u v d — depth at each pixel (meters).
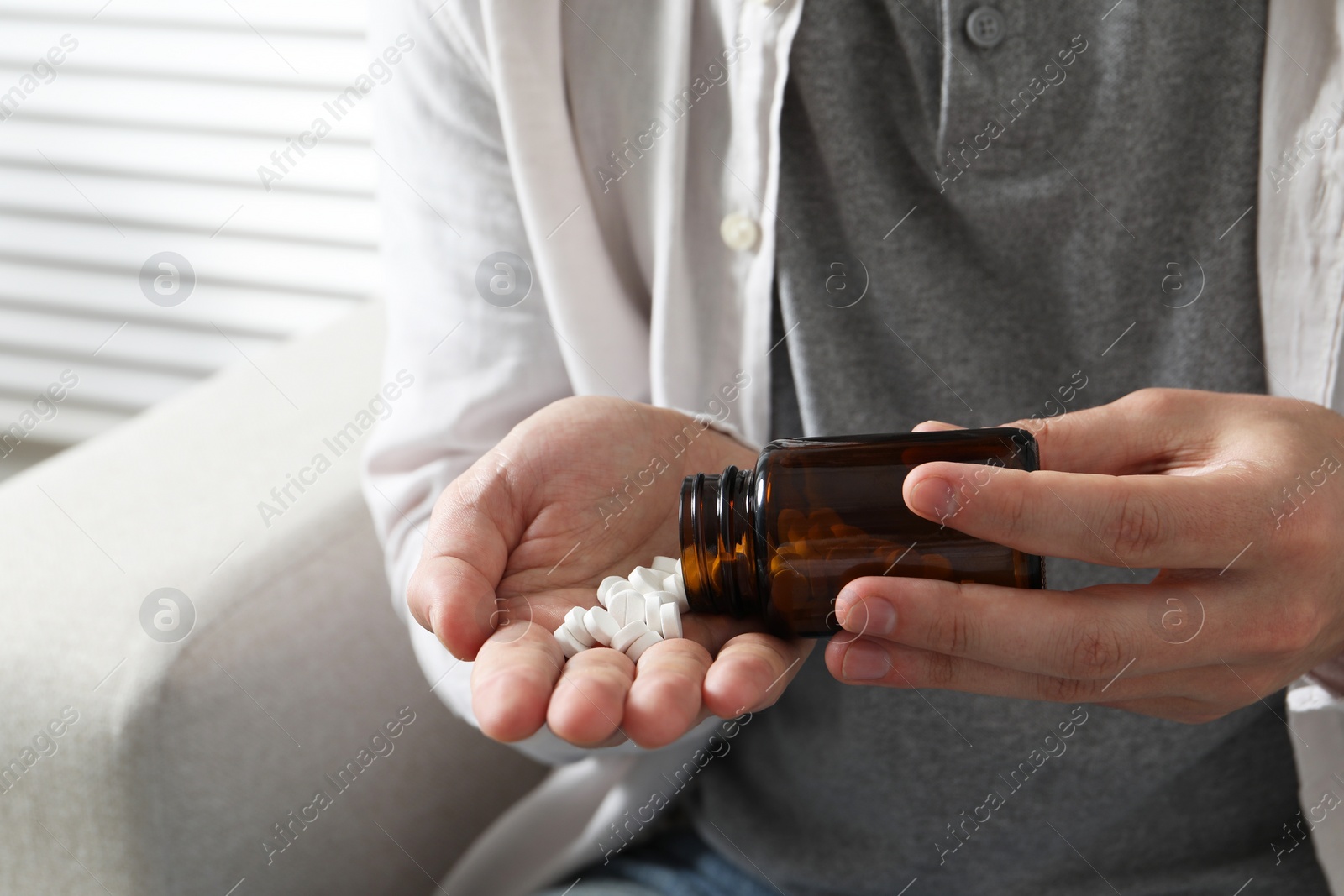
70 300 1.38
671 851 0.62
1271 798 0.59
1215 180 0.56
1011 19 0.55
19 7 1.22
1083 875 0.59
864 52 0.57
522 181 0.59
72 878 0.57
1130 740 0.58
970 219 0.57
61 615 0.59
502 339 0.62
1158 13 0.55
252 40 1.16
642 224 0.61
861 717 0.59
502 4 0.57
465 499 0.51
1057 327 0.58
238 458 0.67
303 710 0.60
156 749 0.56
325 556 0.63
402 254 0.63
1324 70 0.54
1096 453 0.50
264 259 1.26
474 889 0.64
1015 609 0.46
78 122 1.26
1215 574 0.48
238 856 0.58
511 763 0.69
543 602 0.51
